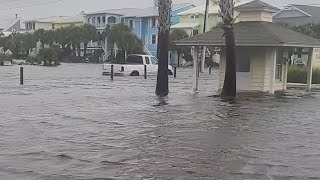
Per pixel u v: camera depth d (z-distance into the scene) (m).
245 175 7.76
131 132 11.70
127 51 74.81
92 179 7.47
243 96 21.42
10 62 69.50
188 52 69.75
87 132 11.69
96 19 92.31
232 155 9.20
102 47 83.62
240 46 22.27
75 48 85.50
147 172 7.91
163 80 22.28
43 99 20.27
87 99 20.28
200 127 12.52
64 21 109.56
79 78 36.44
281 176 7.72
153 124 13.02
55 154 9.20
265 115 15.06
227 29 20.20
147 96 21.61
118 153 9.31
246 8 24.23
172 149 9.70
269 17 24.80
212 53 53.00
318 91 25.06
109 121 13.61
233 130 12.08
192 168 8.18
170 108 16.84
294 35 23.94
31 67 58.62
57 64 67.12
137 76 39.47
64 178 7.52
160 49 22.12
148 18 85.12
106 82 32.09
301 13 72.31
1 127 12.39
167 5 21.78
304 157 9.09
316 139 10.95
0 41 91.75
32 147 9.84
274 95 22.14
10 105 17.83
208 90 25.23
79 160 8.73
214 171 7.99
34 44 87.19
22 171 7.94
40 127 12.45
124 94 22.73
